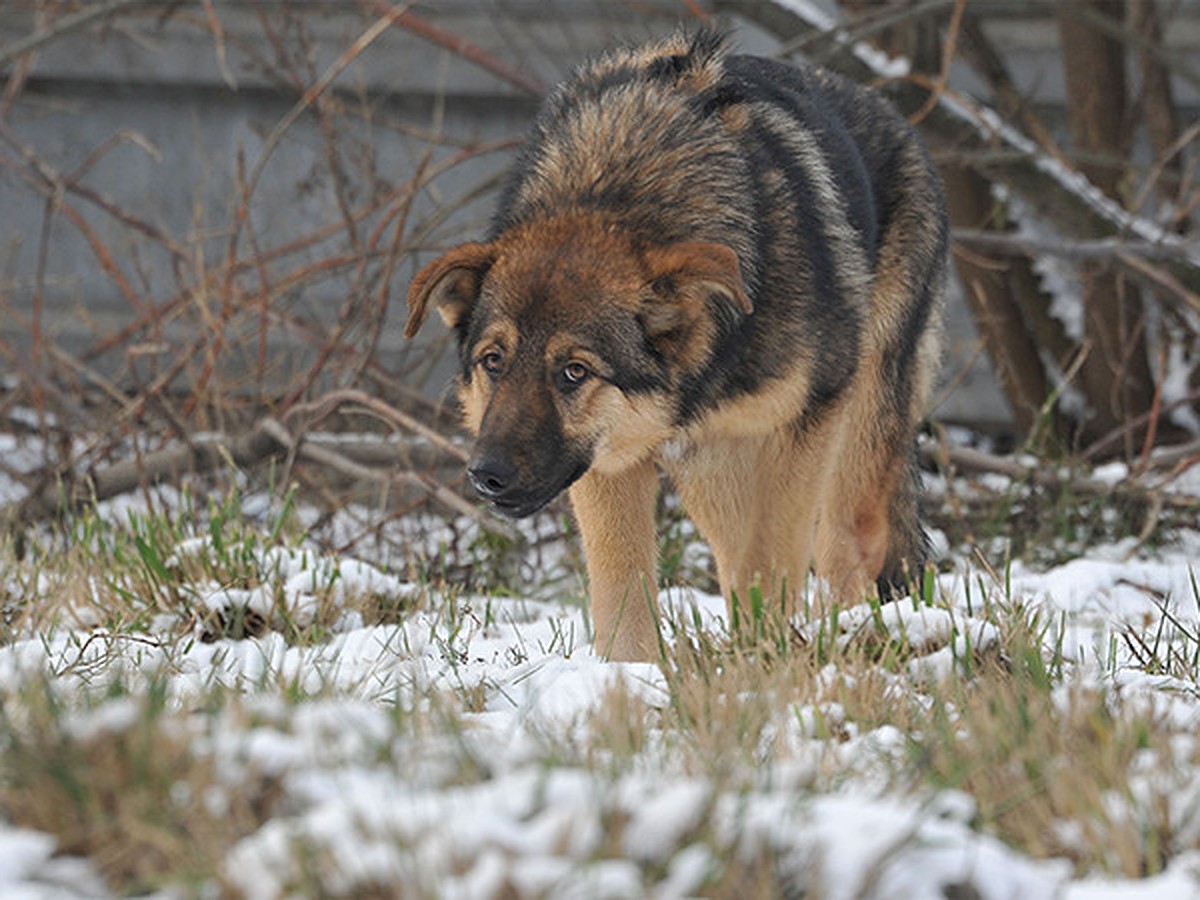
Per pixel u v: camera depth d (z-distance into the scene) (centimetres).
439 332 1744
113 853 448
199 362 1866
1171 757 549
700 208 916
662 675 768
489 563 1310
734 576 999
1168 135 1803
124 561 1073
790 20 1639
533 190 949
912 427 1141
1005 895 442
